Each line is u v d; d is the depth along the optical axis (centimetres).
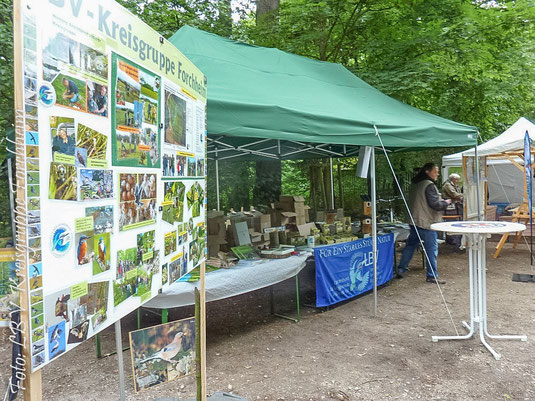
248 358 370
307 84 550
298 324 459
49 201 107
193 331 221
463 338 407
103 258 133
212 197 994
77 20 118
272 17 846
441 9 776
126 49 145
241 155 766
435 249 630
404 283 637
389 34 815
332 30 859
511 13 744
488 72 808
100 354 373
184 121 204
